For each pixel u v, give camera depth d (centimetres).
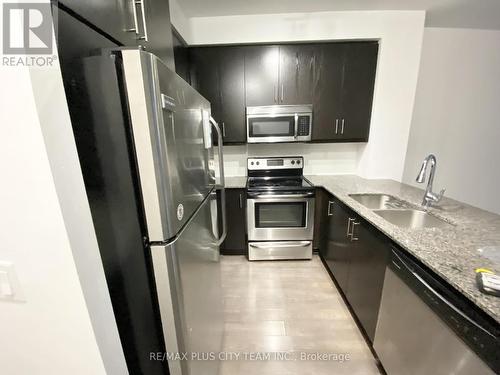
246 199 245
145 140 67
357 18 218
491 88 261
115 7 77
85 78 65
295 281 224
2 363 72
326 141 253
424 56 253
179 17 197
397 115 240
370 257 147
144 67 63
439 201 180
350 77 236
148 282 78
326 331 168
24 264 61
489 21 231
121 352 80
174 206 77
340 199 193
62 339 67
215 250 139
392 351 124
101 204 72
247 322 176
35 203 56
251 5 202
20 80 49
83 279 63
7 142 52
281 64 233
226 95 241
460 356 83
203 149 114
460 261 96
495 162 279
